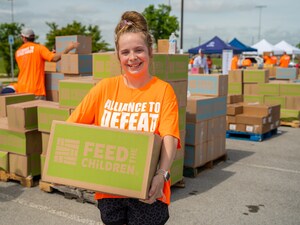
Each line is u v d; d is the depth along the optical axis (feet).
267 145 23.61
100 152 5.84
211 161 18.12
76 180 5.91
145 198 5.54
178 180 14.83
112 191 5.71
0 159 15.26
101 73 13.52
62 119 14.05
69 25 76.74
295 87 30.76
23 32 22.40
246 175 17.13
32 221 11.75
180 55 14.17
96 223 11.64
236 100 27.25
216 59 150.41
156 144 5.69
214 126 18.03
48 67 24.98
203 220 12.03
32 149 14.96
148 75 6.35
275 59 74.02
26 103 15.51
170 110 6.07
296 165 18.97
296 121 30.68
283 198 14.17
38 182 15.39
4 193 14.25
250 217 12.35
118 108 6.28
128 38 5.99
